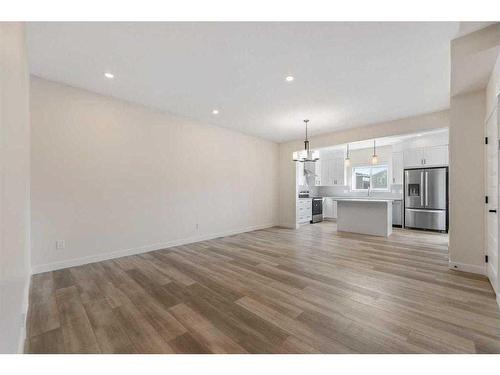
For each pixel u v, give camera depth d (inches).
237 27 77.8
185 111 162.7
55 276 110.4
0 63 44.7
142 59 97.4
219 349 59.6
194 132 183.0
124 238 143.7
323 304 82.4
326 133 224.1
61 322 72.3
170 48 89.6
